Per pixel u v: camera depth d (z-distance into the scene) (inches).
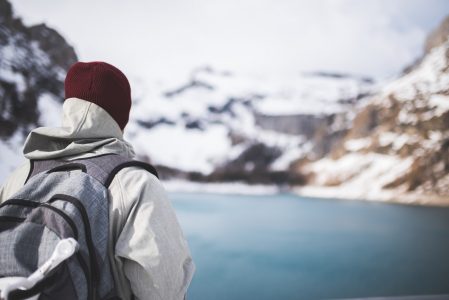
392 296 140.3
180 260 25.7
